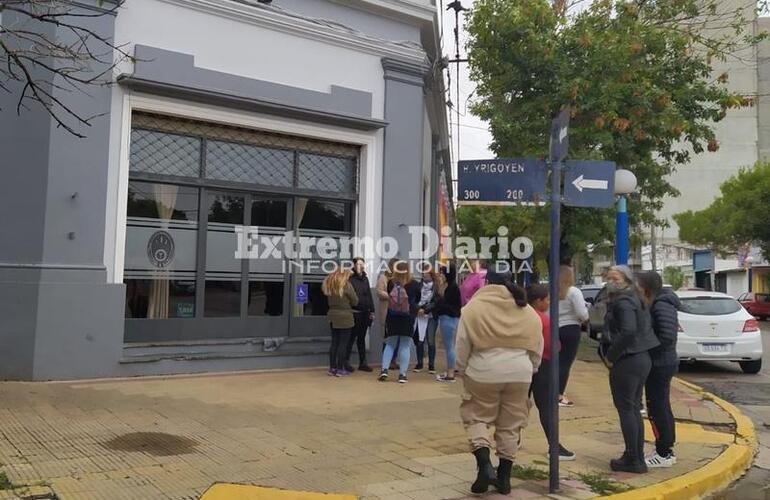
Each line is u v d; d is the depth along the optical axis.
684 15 13.89
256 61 9.88
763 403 9.84
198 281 9.57
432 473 5.29
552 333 5.08
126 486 4.65
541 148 11.91
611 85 11.43
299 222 10.61
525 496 4.88
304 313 10.61
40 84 8.20
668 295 5.94
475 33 12.36
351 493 4.78
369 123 10.73
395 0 11.20
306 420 6.89
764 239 33.59
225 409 7.20
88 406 7.04
